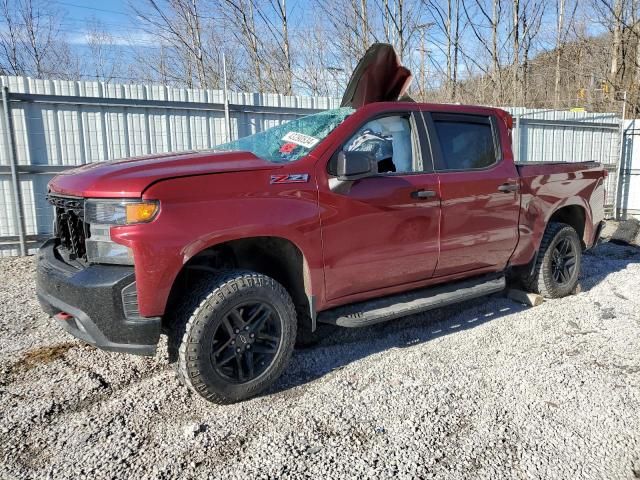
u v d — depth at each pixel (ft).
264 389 10.47
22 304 16.21
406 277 12.43
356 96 15.90
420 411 9.84
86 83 24.43
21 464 8.14
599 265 21.88
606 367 11.80
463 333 13.96
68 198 10.05
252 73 48.44
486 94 51.21
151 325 9.00
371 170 10.75
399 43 45.03
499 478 7.91
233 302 9.64
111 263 9.13
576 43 55.93
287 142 11.80
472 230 13.48
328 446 8.69
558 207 16.22
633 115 50.26
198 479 7.84
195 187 9.32
